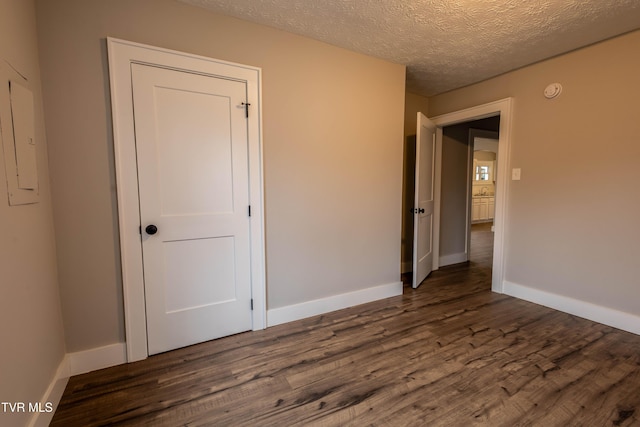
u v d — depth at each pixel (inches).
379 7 76.5
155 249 76.6
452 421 56.0
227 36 81.6
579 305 100.4
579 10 76.5
